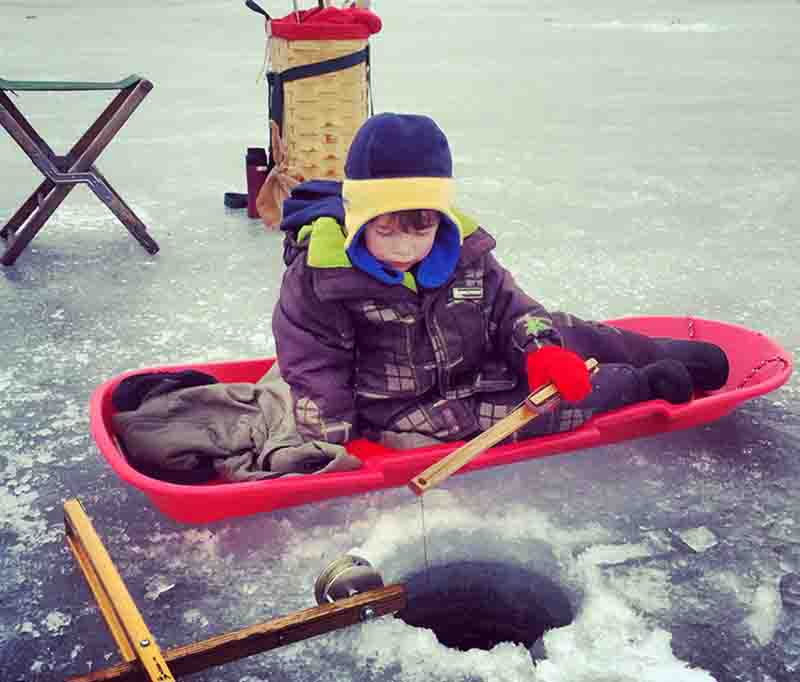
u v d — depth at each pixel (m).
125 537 1.86
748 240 3.78
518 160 5.20
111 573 1.50
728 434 2.27
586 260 3.49
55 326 2.84
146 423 1.97
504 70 8.73
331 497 1.85
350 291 1.89
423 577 1.82
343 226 1.97
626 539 1.86
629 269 3.40
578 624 1.62
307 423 1.95
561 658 1.54
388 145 1.75
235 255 3.52
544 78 8.26
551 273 3.34
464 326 2.00
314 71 3.44
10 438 2.20
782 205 4.32
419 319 1.96
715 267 3.44
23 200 4.21
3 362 2.59
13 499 1.97
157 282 3.22
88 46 9.79
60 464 2.10
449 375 2.01
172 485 1.73
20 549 1.82
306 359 1.97
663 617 1.64
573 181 4.74
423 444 1.99
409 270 1.96
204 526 1.90
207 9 14.88
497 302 2.06
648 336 2.53
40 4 15.71
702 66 9.10
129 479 1.73
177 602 1.68
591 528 1.90
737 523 1.92
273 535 1.87
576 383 1.70
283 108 3.58
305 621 1.48
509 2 17.70
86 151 3.33
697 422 2.26
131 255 3.50
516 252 3.57
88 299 3.05
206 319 2.91
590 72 8.66
